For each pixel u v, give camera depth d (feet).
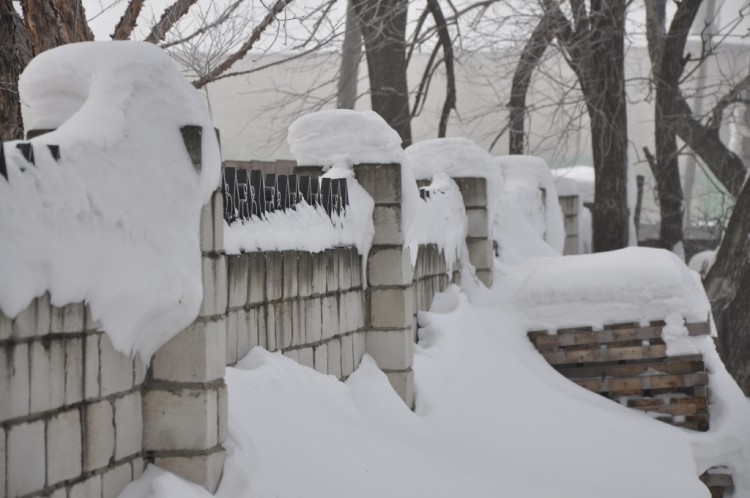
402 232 33.24
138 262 18.58
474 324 41.47
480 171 47.34
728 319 68.80
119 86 19.20
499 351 40.65
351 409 28.71
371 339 33.17
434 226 42.42
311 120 33.81
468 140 47.60
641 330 41.63
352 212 32.24
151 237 18.86
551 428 35.50
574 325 42.32
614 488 31.30
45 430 16.75
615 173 72.43
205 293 20.08
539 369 41.52
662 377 40.93
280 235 27.04
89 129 18.21
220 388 20.57
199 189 19.69
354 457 24.16
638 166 133.59
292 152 34.12
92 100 19.07
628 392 41.24
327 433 24.45
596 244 73.26
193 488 19.74
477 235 47.42
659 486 32.48
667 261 43.14
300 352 28.04
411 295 34.12
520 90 79.00
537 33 75.41
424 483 24.70
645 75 120.26
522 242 55.52
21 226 16.05
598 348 41.91
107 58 19.66
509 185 61.00
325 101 71.05
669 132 83.25
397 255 33.06
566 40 75.05
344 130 33.58
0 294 15.57
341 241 31.24
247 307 25.16
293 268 27.68
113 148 18.38
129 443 19.31
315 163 33.73
